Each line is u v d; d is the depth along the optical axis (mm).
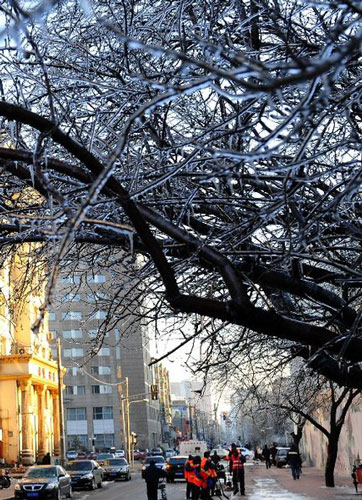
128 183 7867
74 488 39719
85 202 4312
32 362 65125
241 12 7902
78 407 106688
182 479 46938
